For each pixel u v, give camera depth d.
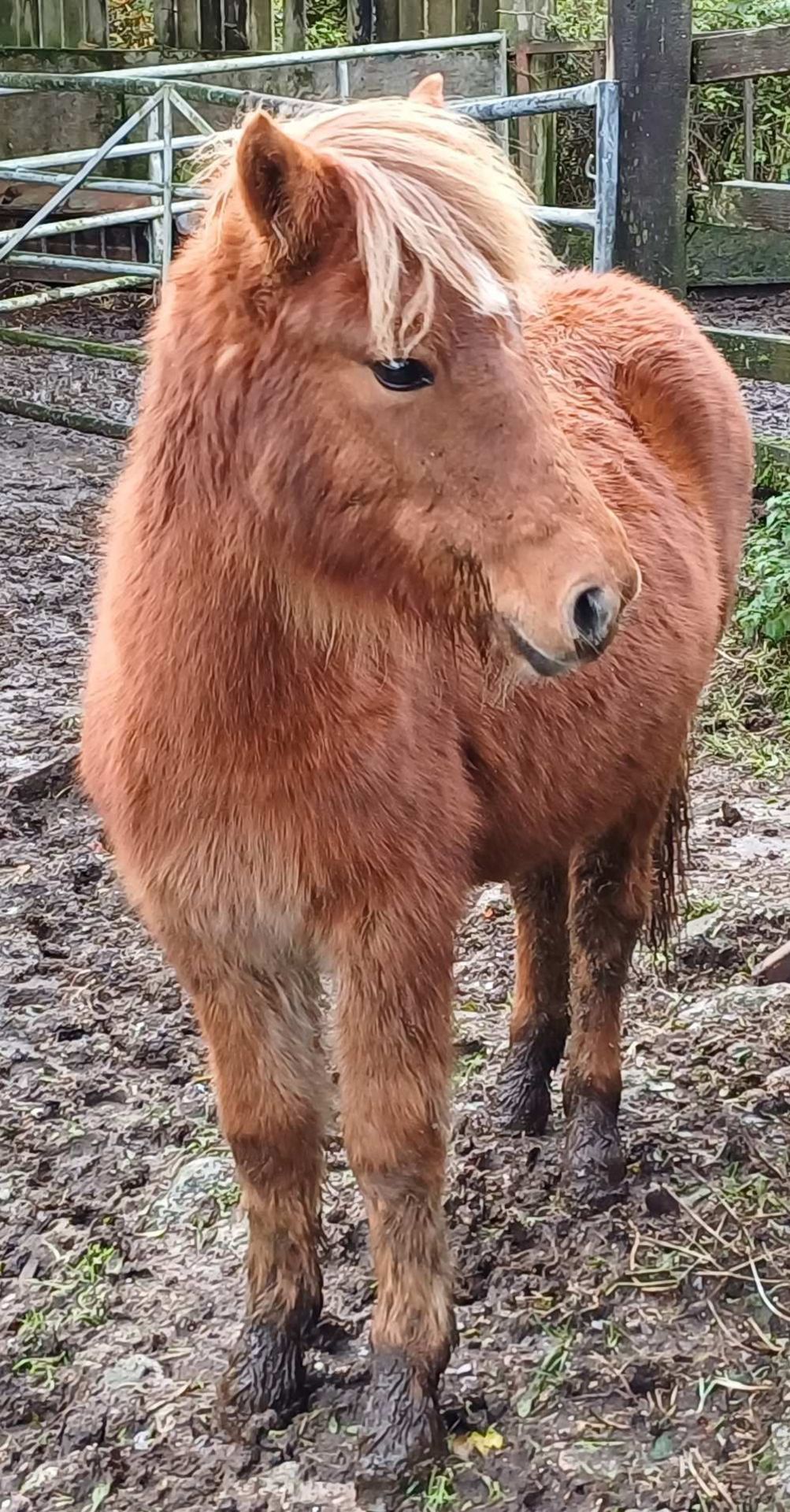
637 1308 2.77
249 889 2.27
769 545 5.80
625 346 3.27
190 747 2.19
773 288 11.45
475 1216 3.02
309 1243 2.61
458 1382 2.62
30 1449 2.56
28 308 9.61
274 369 2.03
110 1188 3.14
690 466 3.28
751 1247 2.91
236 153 1.93
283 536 2.10
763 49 5.82
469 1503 2.40
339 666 2.17
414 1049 2.34
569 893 3.16
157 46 11.24
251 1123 2.48
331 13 12.62
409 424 1.98
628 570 2.04
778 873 4.32
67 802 4.82
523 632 2.00
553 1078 3.56
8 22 11.44
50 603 6.39
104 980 3.87
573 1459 2.46
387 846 2.24
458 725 2.43
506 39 10.49
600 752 2.77
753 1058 3.48
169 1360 2.72
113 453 8.47
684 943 3.93
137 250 11.27
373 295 1.87
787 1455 2.42
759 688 5.50
